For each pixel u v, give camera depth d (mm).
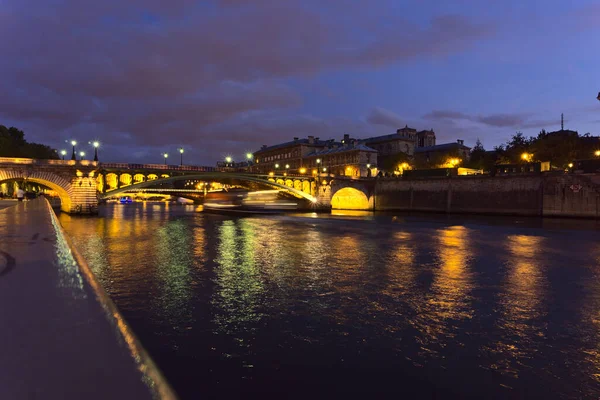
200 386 10422
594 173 73125
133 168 78375
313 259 28891
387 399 9977
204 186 150375
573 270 25281
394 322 15250
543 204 80562
